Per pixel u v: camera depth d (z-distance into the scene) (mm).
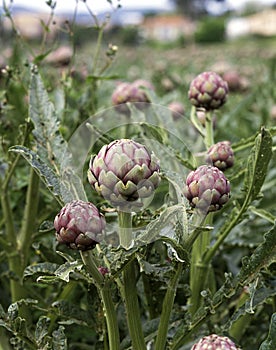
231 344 1286
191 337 1646
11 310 1433
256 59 8125
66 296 1699
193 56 8148
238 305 1629
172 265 1387
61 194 1419
